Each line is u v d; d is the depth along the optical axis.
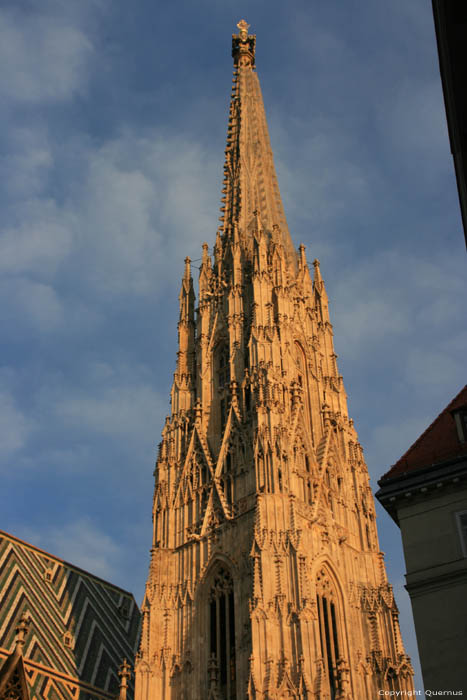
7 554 99.81
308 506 90.25
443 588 52.91
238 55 142.75
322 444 98.75
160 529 94.12
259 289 104.56
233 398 96.94
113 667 96.88
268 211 118.88
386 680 84.25
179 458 98.81
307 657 76.50
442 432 60.06
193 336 110.31
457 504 55.34
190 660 83.81
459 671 50.16
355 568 91.75
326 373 108.00
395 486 57.03
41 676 87.44
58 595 100.62
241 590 83.75
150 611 87.62
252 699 74.31
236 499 90.00
